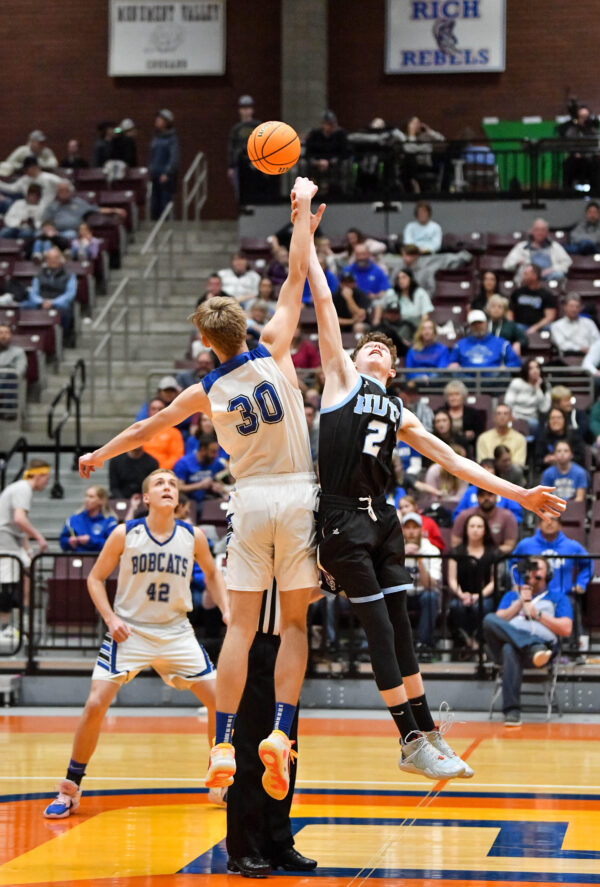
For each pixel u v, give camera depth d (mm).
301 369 18797
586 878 6566
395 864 6930
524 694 13578
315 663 14242
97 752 11125
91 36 30438
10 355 20625
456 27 28953
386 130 25531
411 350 19406
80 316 23266
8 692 14234
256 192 25625
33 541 18094
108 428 20406
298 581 6387
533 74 28750
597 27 28562
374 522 6352
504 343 19125
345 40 29422
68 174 27125
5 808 8648
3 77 30656
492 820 8102
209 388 6566
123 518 16531
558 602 13250
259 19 29859
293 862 6863
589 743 11578
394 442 6492
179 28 30031
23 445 18906
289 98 28844
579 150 24719
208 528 15109
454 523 14930
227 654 6422
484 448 16625
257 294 21781
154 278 24656
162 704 14336
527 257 22156
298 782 9555
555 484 16016
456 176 25469
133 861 7059
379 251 22828
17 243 24000
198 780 9758
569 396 17094
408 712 6254
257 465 6496
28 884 6508
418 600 14109
